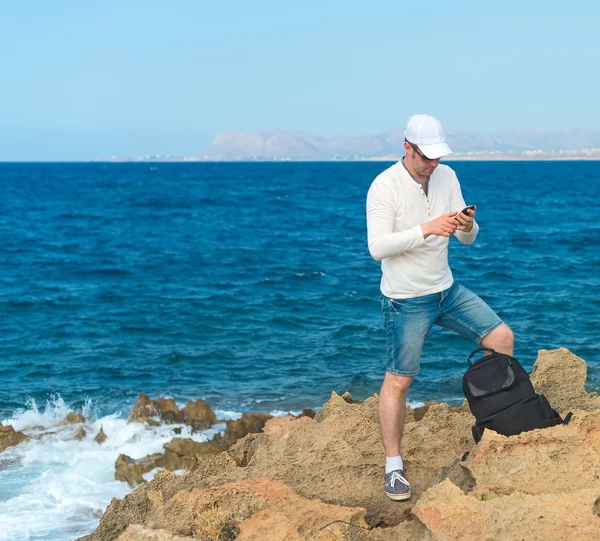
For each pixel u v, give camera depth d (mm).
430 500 3695
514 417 4070
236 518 4066
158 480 4867
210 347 15547
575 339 15359
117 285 23969
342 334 16516
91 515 7668
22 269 27797
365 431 5043
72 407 11844
